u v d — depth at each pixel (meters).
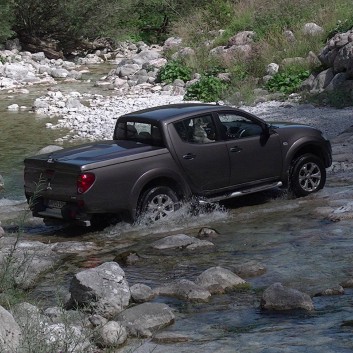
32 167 17.56
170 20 58.72
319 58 34.91
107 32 55.41
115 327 11.38
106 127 30.36
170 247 16.11
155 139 17.92
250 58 38.62
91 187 16.75
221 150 18.34
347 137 25.64
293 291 12.62
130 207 17.25
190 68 40.78
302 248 15.55
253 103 32.81
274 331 11.62
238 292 13.40
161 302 13.03
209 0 56.00
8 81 43.72
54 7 53.25
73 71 46.53
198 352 10.98
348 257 14.84
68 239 17.25
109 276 12.60
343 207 17.83
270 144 19.03
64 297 13.15
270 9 43.91
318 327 11.68
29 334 9.95
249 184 18.80
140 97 37.25
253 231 16.98
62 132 30.12
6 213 19.59
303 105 31.36
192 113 18.22
